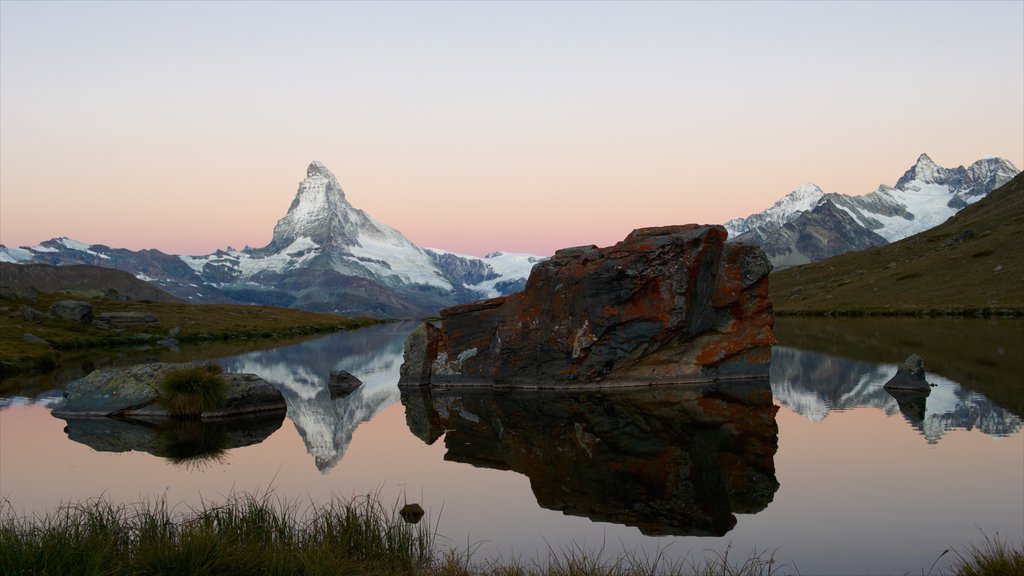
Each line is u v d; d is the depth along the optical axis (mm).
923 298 157125
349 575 17156
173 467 31844
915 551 20219
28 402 51875
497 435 38656
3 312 121188
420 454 34312
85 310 124312
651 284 54688
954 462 29641
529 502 26062
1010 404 42312
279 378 68250
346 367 79375
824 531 22109
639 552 20781
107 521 19672
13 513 24188
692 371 56156
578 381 56188
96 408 45781
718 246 56594
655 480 28641
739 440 35188
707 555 20422
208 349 105875
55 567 15195
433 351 61281
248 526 19719
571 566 17562
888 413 40875
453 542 21734
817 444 33719
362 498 26578
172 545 17141
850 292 186000
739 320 57219
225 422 43938
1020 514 23047
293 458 33656
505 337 58875
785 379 56812
